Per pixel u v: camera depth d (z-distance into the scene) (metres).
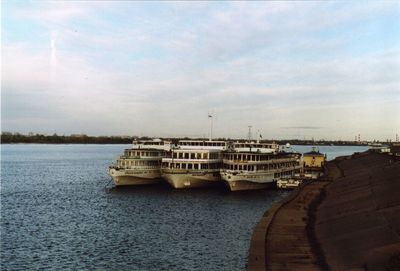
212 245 65.25
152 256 59.91
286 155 149.00
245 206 99.94
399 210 47.34
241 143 143.38
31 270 54.47
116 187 130.12
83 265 56.28
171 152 135.50
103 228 77.25
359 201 60.03
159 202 105.44
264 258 37.25
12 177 170.50
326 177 107.62
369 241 39.47
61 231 75.12
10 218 86.69
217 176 130.12
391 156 132.38
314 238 44.75
